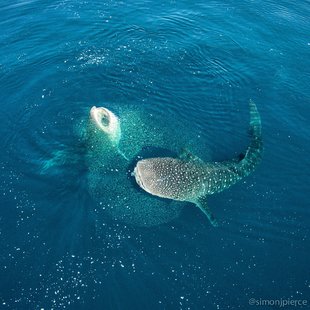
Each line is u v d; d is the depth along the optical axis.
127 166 9.82
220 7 16.94
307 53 14.30
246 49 14.42
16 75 12.85
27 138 10.64
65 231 8.51
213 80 12.91
